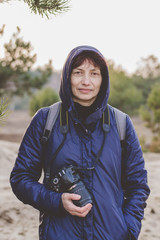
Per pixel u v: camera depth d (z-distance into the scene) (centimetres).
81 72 152
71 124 152
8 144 986
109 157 148
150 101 1659
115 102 1755
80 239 143
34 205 148
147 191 161
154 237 348
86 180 146
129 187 159
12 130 1964
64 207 140
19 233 338
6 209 386
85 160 147
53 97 1541
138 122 2334
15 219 371
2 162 753
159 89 1675
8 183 557
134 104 1848
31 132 156
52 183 146
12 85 1340
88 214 144
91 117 149
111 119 156
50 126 152
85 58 151
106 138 151
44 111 158
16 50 1111
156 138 1622
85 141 149
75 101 157
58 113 155
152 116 1692
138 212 153
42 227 150
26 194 149
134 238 149
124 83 1933
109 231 144
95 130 152
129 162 157
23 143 157
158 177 641
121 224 146
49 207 144
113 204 146
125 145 156
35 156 154
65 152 147
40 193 147
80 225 144
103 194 145
